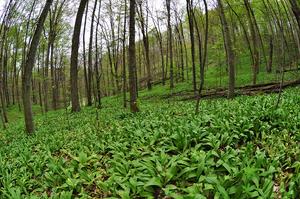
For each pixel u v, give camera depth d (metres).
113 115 19.11
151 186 6.66
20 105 49.59
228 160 7.04
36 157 10.40
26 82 16.75
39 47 36.22
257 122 10.04
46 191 7.91
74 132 14.83
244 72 42.03
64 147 11.88
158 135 9.85
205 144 8.49
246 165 6.77
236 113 11.88
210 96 24.98
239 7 33.03
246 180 5.86
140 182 6.64
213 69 47.06
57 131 16.41
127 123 13.91
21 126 22.92
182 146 8.80
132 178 6.82
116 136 11.31
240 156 7.57
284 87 22.34
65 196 6.64
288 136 8.90
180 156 7.54
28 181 8.44
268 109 11.79
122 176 7.44
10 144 14.77
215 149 8.13
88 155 9.91
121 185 6.73
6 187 7.86
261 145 8.74
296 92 18.00
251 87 25.19
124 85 24.94
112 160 8.37
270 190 5.53
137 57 67.56
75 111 27.25
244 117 10.40
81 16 27.20
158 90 39.34
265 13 36.22
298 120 10.22
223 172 6.87
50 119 24.72
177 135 9.05
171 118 13.62
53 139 13.52
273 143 8.52
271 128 10.21
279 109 11.21
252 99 16.95
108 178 7.62
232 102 17.41
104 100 39.75
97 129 14.23
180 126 10.24
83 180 7.66
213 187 5.91
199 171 6.78
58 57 48.94
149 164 7.41
